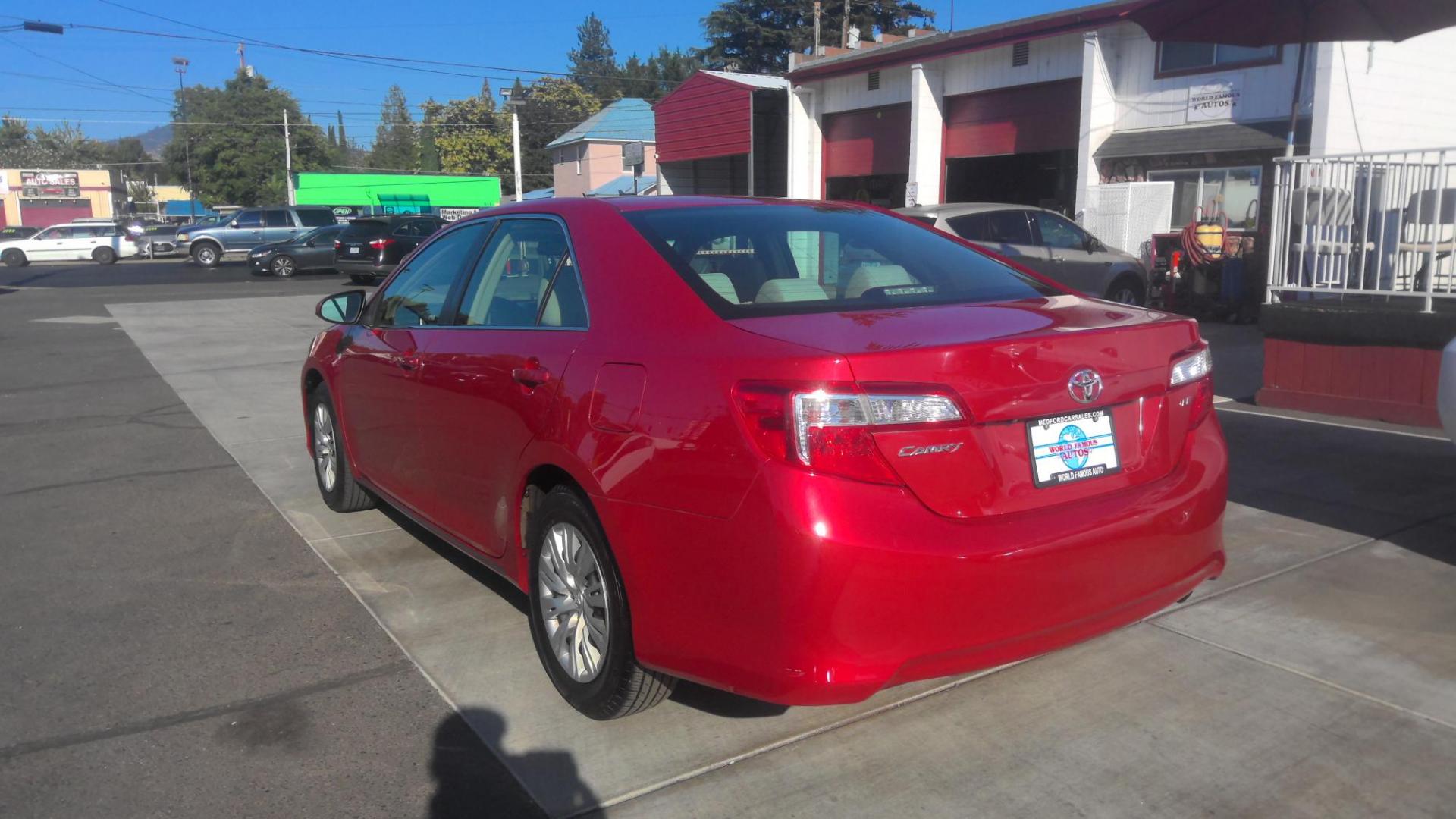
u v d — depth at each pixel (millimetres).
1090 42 16500
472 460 3846
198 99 70438
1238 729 3234
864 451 2588
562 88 85625
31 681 3666
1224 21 9180
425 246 4785
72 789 2979
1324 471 6102
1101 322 3084
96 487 6301
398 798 2932
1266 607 4148
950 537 2641
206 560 4934
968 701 3447
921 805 2865
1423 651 3742
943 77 20172
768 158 26734
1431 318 6988
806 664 2594
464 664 3770
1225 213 15258
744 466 2654
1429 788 2910
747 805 2881
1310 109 14102
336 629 4098
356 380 4902
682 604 2842
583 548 3260
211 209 70312
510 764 3104
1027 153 18906
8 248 35406
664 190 29469
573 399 3205
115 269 31531
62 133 121938
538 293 3697
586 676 3293
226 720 3371
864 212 4102
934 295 3432
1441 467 6129
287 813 2861
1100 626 2928
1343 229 7586
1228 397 8461
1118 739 3184
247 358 11859
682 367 2885
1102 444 2967
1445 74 14852
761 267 3406
